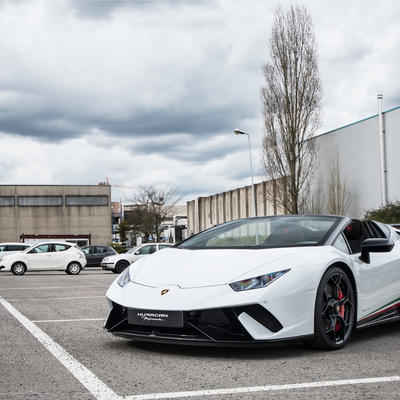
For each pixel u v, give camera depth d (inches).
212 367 148.9
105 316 267.6
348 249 191.2
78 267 904.9
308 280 163.2
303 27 1170.6
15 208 2455.7
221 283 159.8
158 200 2171.5
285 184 1171.3
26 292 440.5
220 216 1812.3
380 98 984.9
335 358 159.9
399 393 123.3
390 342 187.6
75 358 163.6
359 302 186.5
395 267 210.2
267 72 1181.7
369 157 1025.5
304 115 1163.3
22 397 121.8
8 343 191.3
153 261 186.9
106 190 2571.4
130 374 142.4
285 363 153.3
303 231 192.1
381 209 871.1
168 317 158.1
